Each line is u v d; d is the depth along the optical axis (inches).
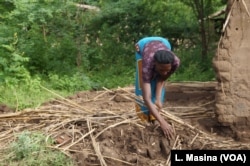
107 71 461.1
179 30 513.0
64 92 394.0
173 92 329.1
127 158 230.4
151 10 510.9
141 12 508.7
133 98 325.7
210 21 518.0
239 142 252.7
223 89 256.1
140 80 254.2
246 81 253.4
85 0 482.6
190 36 516.1
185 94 326.0
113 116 267.0
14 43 406.9
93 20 499.5
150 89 240.7
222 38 256.7
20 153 226.7
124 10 499.5
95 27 504.7
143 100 249.6
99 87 425.1
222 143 248.4
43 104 323.6
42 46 449.4
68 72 442.3
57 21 463.5
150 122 259.9
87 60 467.5
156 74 243.9
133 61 486.3
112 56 493.0
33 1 428.8
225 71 255.1
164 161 232.1
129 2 501.7
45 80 430.0
